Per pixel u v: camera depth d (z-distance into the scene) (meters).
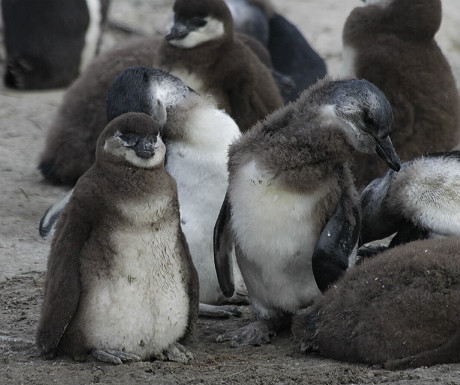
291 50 38.94
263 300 19.47
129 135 16.70
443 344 16.09
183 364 17.41
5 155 34.09
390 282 16.66
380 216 20.77
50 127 32.19
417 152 28.12
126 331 17.00
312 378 16.05
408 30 28.75
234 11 38.69
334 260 17.84
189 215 20.58
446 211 19.78
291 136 18.48
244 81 28.27
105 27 48.66
